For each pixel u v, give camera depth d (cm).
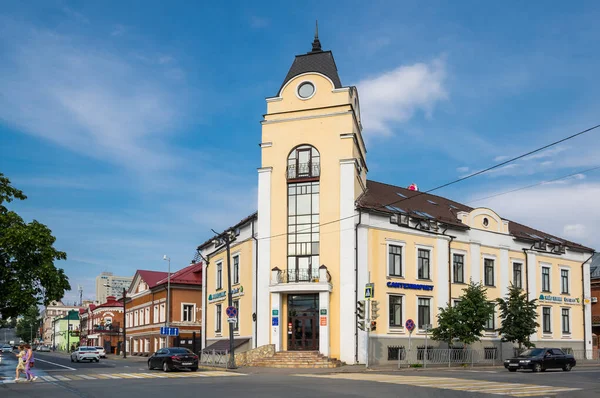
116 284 18475
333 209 3775
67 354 9594
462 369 3453
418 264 4059
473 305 3794
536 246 4853
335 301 3669
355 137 3909
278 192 3912
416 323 3956
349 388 2077
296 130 3944
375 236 3828
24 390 2100
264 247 3875
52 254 3600
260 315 3803
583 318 5100
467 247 4372
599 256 6291
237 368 3462
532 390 2052
